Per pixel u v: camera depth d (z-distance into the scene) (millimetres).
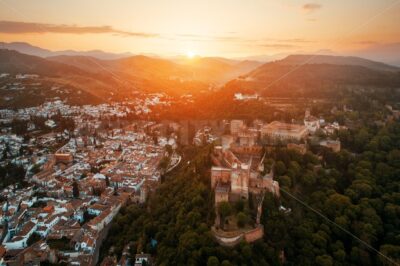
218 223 199375
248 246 179750
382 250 187875
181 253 186875
